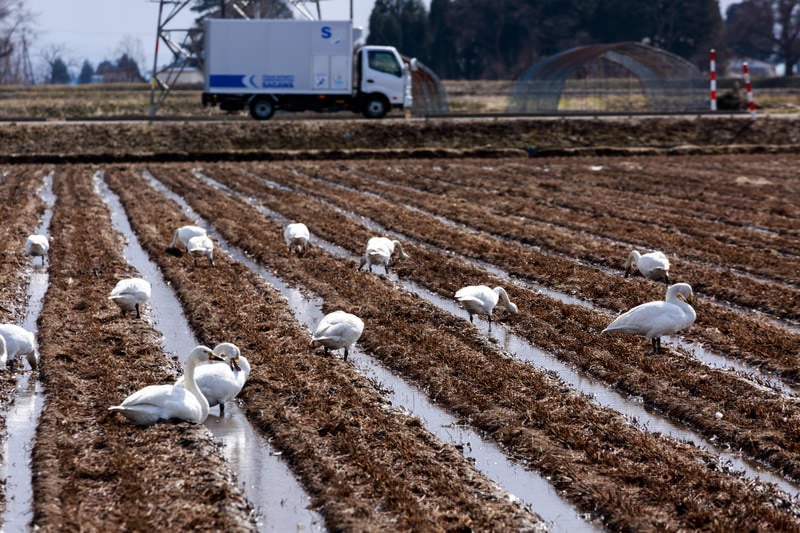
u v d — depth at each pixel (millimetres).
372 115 152000
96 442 32438
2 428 34312
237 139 139250
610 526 27781
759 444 33188
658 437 34094
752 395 38031
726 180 106812
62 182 105062
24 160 127188
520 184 104812
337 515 27562
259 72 147625
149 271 61250
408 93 152625
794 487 30562
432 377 39938
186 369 35156
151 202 89312
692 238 72000
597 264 64875
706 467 31391
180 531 26422
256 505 28797
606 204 89312
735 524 27094
